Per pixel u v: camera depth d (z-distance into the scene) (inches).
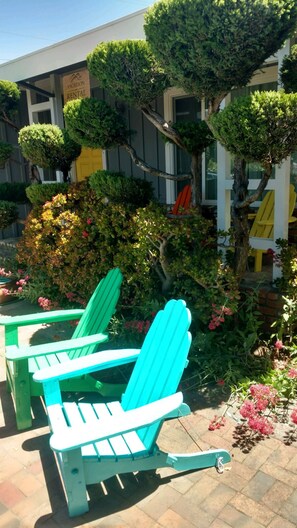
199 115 250.2
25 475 93.8
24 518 82.3
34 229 188.1
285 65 143.4
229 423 108.6
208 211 233.6
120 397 122.9
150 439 84.1
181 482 89.6
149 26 117.1
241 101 109.2
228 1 103.1
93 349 121.4
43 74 255.3
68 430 77.0
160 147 271.6
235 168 137.9
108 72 142.7
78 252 171.9
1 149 249.1
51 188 198.4
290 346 140.3
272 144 111.3
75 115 159.3
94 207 170.7
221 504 83.2
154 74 140.7
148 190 166.7
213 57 112.7
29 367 116.4
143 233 143.2
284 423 107.4
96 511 83.1
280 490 86.0
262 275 178.1
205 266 135.7
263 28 107.5
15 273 227.9
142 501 85.0
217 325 131.6
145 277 150.4
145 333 147.6
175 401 82.2
